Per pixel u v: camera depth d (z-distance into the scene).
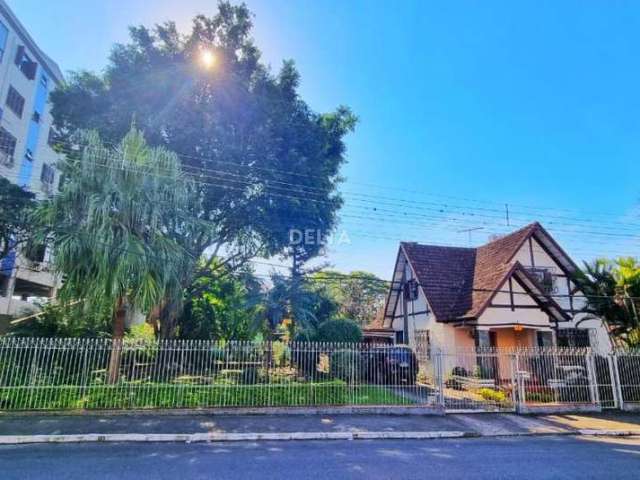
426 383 13.95
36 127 26.94
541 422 11.60
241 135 18.45
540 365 13.89
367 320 39.91
